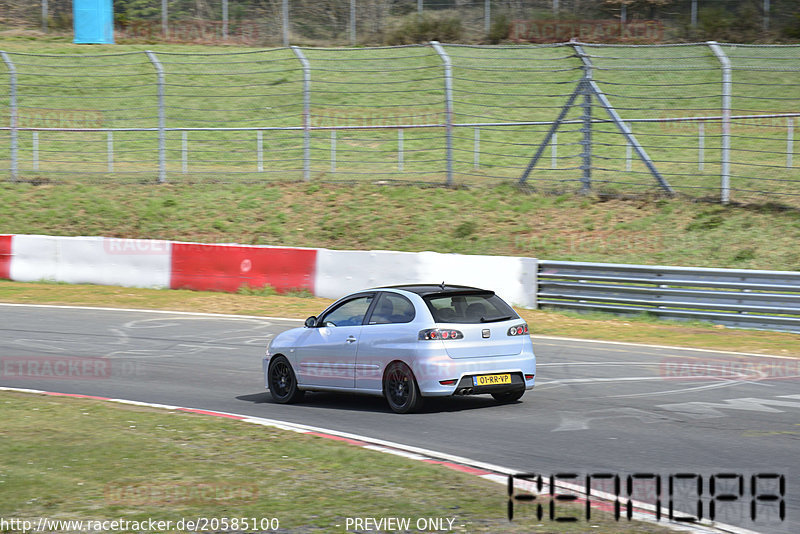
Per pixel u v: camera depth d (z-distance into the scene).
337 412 19.72
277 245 47.47
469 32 86.19
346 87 75.75
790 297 31.03
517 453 15.40
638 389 21.50
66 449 15.55
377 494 12.59
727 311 32.47
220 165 62.22
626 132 48.69
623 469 14.21
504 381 19.53
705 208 45.47
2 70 80.00
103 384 23.17
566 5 88.62
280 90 76.31
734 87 70.88
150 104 74.31
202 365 25.95
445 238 46.28
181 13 94.06
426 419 18.58
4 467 14.25
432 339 18.94
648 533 10.88
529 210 48.53
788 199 45.47
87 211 53.03
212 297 39.88
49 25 94.94
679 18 83.94
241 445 15.86
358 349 20.14
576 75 74.56
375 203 51.47
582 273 35.66
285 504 12.09
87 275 43.75
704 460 14.75
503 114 69.81
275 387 21.61
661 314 33.78
